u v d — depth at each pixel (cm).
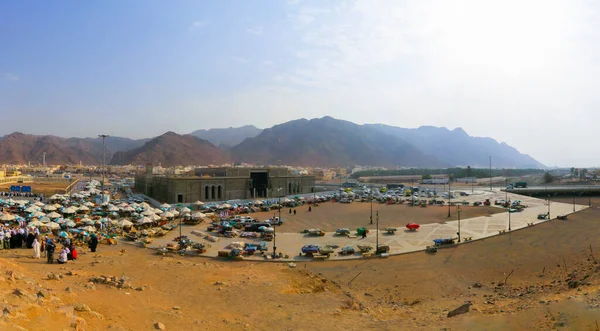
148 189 14925
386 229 7612
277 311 2917
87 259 4244
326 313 2955
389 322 2748
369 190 19550
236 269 4484
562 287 3766
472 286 4531
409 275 4941
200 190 12119
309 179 16200
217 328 2381
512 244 6544
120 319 2145
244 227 7925
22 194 13112
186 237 6397
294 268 4916
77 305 2061
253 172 13950
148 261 4491
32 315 1683
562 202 14438
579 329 2000
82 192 13538
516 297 3669
